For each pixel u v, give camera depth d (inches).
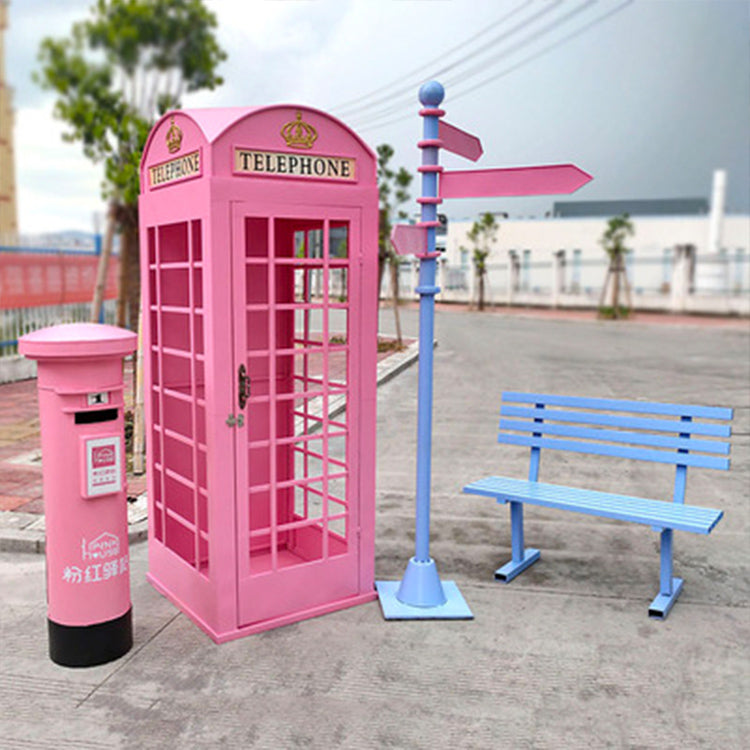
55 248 422.0
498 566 175.3
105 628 127.3
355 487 150.6
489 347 675.4
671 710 115.5
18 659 130.0
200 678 123.6
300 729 109.8
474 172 141.6
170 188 139.6
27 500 207.6
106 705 115.8
